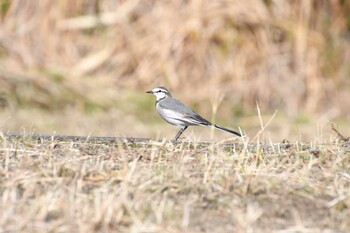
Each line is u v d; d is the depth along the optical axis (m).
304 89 20.16
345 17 21.42
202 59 20.08
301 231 6.35
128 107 18.33
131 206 6.59
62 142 9.42
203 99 19.42
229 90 19.77
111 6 20.44
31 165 7.89
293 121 18.22
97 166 7.84
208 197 7.08
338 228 6.46
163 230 6.26
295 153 8.82
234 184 7.34
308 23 20.94
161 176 7.46
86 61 19.88
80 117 17.53
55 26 20.09
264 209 6.86
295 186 7.43
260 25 20.56
